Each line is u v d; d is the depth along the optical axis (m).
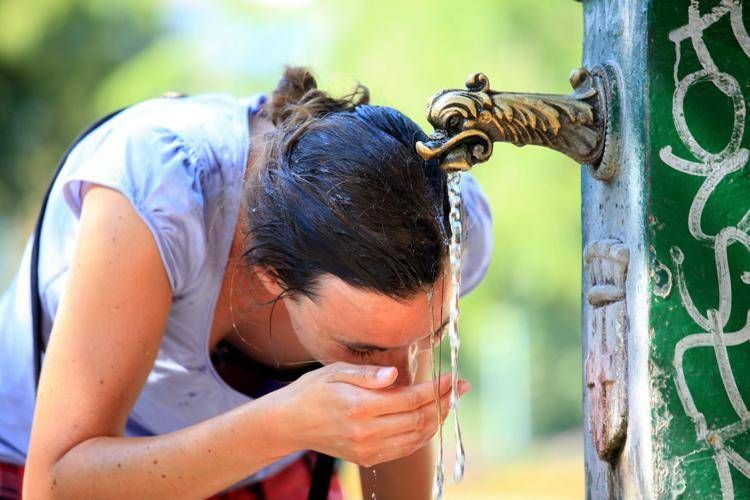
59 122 33.50
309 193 5.68
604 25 5.94
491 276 24.11
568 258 22.94
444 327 6.07
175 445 5.95
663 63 5.46
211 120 6.67
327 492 7.38
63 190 6.54
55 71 32.38
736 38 5.49
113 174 6.26
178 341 6.85
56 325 6.20
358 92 6.65
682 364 5.48
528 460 34.47
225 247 6.49
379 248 5.46
